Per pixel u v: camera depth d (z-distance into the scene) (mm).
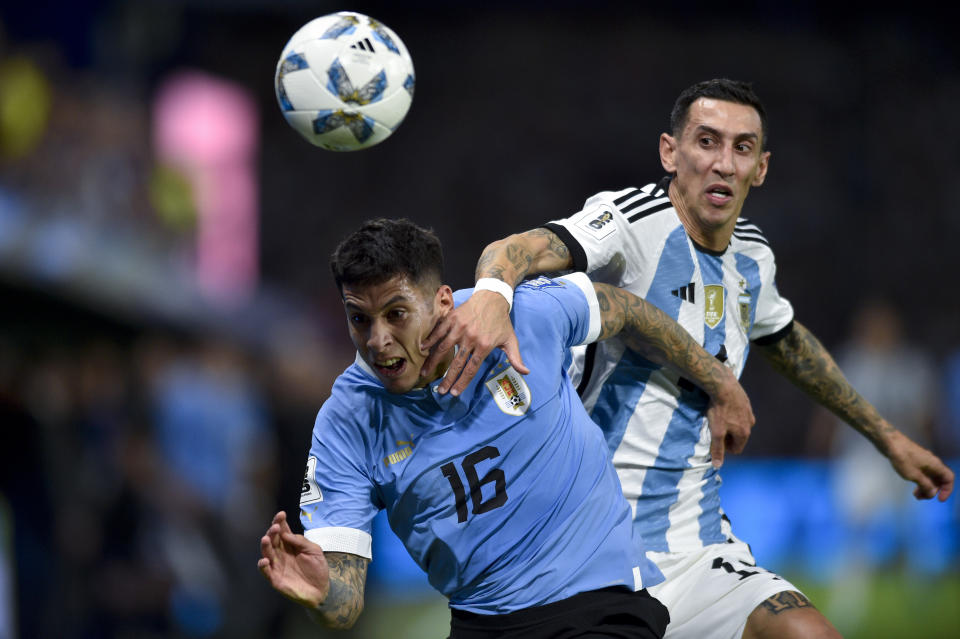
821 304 78500
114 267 35531
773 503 48781
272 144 78625
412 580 40656
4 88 46625
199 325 37438
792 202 79938
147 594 27953
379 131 13352
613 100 82625
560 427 12297
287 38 78438
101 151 50344
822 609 37875
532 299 12539
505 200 81438
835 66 82188
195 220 54469
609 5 81938
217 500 33125
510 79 82188
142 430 30031
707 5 82062
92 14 60438
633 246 13836
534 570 12180
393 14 80875
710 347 14414
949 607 38625
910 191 80062
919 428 37375
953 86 81438
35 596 25844
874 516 37156
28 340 33500
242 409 36031
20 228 33688
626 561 12438
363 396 12062
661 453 14234
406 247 11219
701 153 13750
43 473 26016
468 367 11547
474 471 12000
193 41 72000
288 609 32281
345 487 12156
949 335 76188
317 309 65000
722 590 13672
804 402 68938
